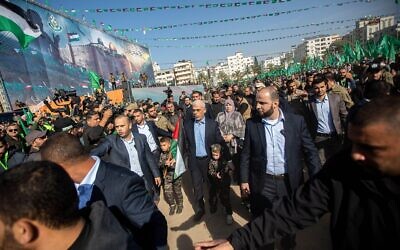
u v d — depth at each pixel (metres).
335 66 33.25
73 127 6.60
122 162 4.43
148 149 4.69
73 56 22.58
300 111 5.86
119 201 1.93
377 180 1.27
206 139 4.95
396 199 1.25
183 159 5.29
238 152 5.95
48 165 1.22
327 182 1.56
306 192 1.68
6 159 4.47
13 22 16.00
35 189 1.11
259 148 3.48
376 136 1.15
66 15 22.70
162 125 7.56
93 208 1.38
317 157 3.43
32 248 1.17
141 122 5.96
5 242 1.15
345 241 1.41
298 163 3.39
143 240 1.98
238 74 110.00
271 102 3.33
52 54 19.50
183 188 6.93
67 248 1.23
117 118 4.36
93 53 26.03
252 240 1.83
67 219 1.20
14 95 14.88
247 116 7.51
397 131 1.12
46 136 4.63
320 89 5.04
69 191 1.21
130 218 1.95
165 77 123.94
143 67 40.00
